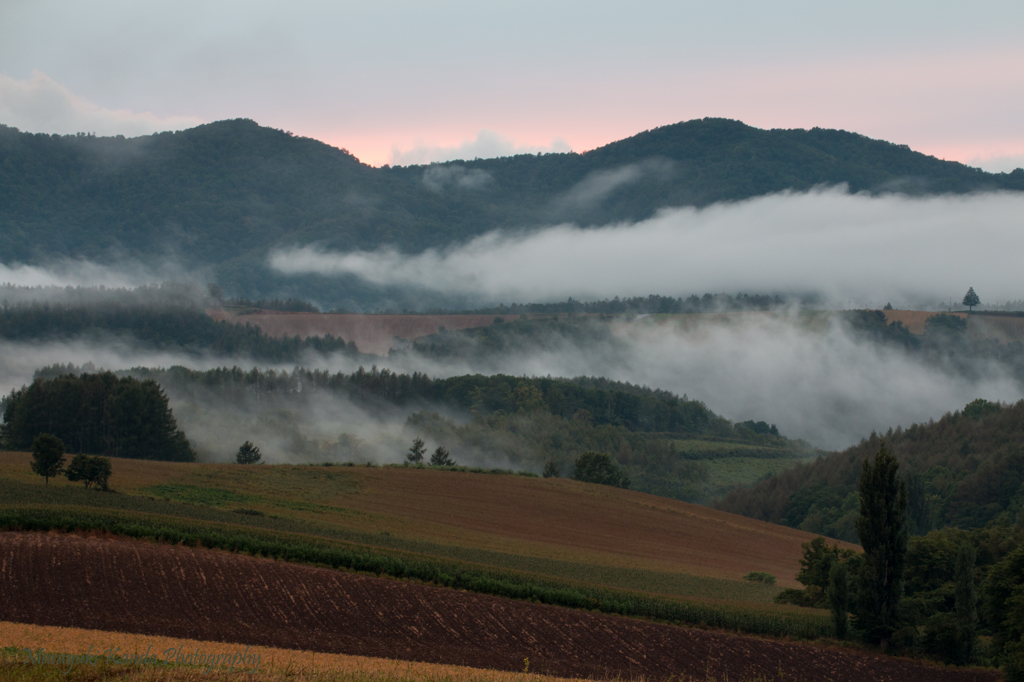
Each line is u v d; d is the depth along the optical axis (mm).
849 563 55344
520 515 91062
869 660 44219
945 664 44781
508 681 29219
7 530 47719
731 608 49812
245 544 50062
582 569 63656
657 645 42344
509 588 48125
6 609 36500
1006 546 58062
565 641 41312
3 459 82562
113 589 40281
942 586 51812
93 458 71062
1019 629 39406
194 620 38031
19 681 22469
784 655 43250
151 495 71688
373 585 45938
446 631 40781
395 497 90812
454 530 78125
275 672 25984
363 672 27938
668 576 65750
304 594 43125
